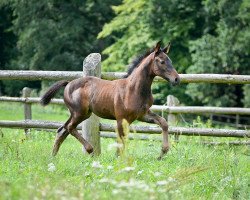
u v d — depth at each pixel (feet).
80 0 158.20
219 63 112.78
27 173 32.01
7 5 167.43
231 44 109.60
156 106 52.80
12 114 109.40
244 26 109.50
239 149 45.50
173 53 121.80
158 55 39.73
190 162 38.24
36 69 157.69
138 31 124.36
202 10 118.42
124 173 28.76
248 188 32.19
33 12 158.10
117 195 24.17
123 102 39.99
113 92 40.50
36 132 56.18
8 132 59.67
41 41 154.40
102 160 39.63
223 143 47.39
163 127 40.60
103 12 159.74
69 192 25.26
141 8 125.39
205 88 115.24
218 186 32.55
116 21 128.88
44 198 23.43
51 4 155.74
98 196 24.56
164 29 121.19
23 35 156.35
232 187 32.30
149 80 40.09
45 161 36.73
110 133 53.88
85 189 27.55
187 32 118.11
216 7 111.55
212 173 34.78
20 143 45.50
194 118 122.21
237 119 105.19
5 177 31.19
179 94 122.62
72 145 51.29
